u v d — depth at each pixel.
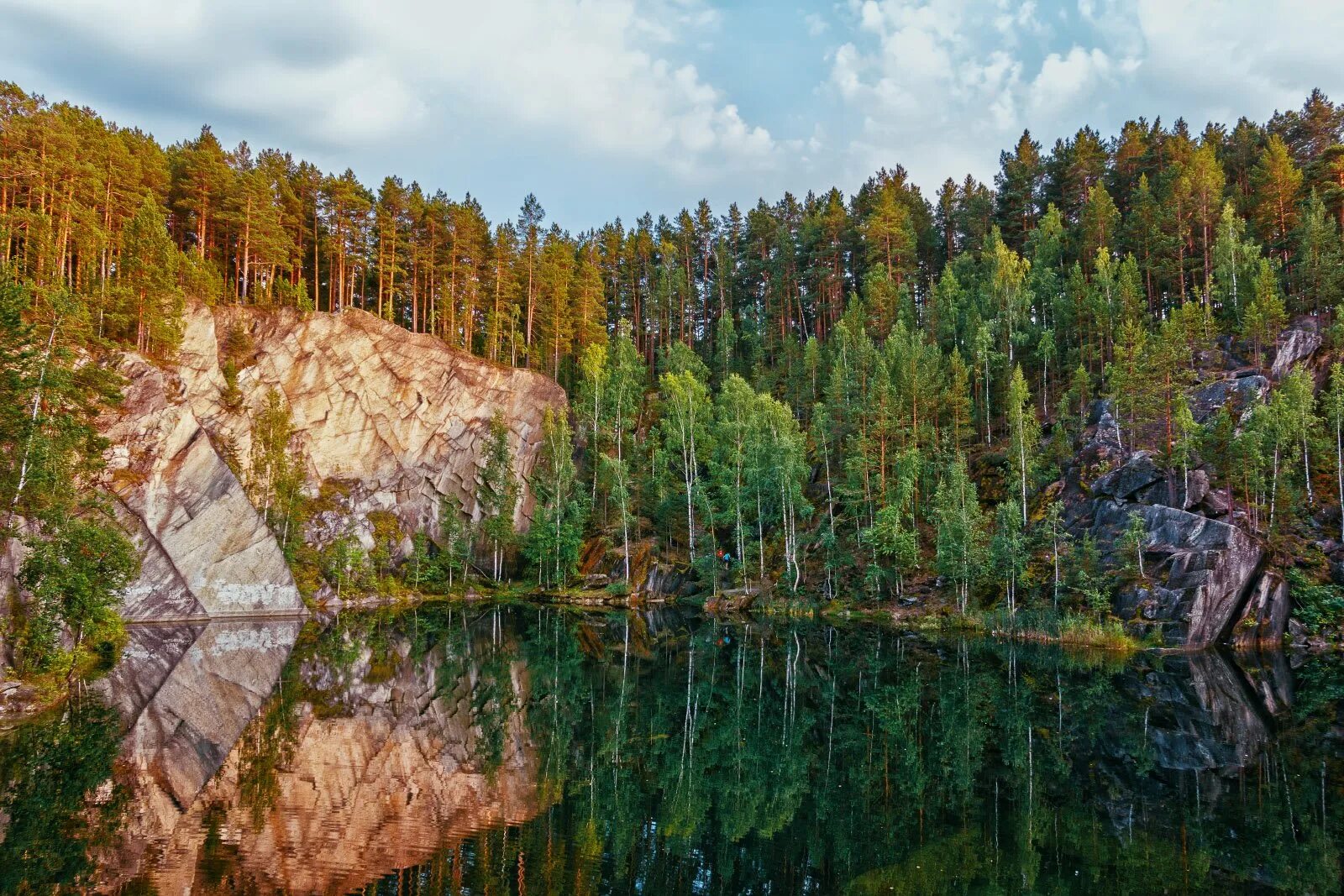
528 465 91.50
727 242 124.56
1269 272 67.88
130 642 44.88
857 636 57.16
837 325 93.56
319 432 75.19
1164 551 51.03
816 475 81.56
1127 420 62.50
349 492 76.00
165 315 61.16
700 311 122.56
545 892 15.16
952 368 78.25
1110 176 102.38
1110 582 52.28
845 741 28.33
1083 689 37.47
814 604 69.00
